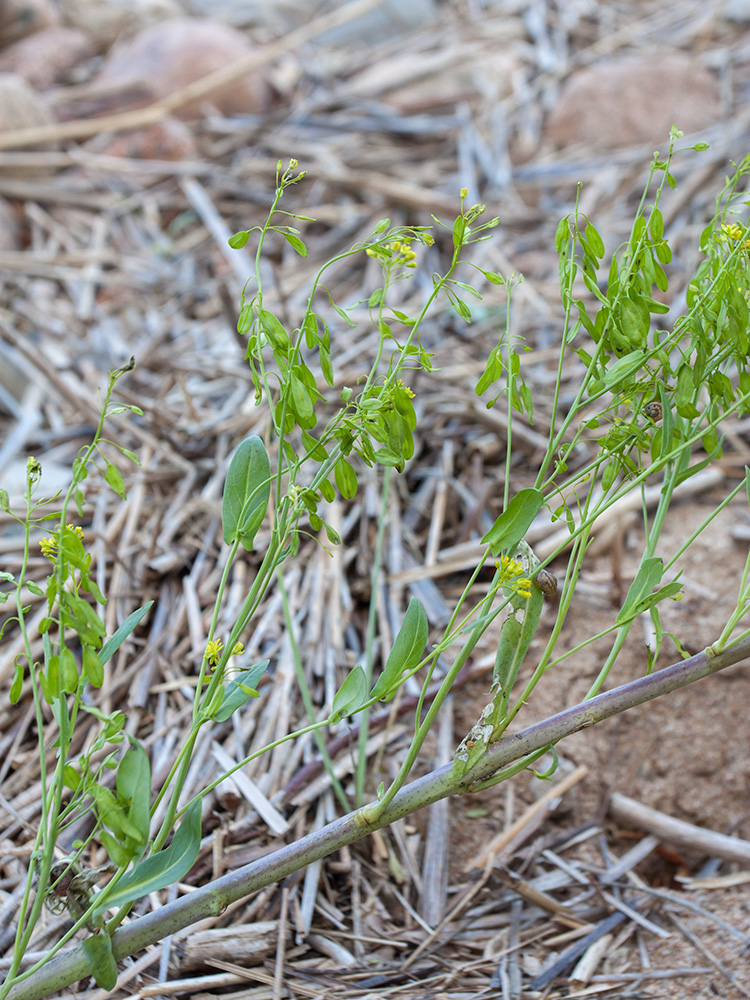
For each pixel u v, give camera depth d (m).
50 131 1.69
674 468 0.57
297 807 0.71
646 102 1.72
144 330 1.33
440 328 1.19
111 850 0.50
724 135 1.60
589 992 0.65
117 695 0.78
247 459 0.55
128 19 2.22
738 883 0.72
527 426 0.99
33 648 0.80
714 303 0.54
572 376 1.09
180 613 0.82
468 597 0.85
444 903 0.69
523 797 0.76
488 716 0.54
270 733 0.75
